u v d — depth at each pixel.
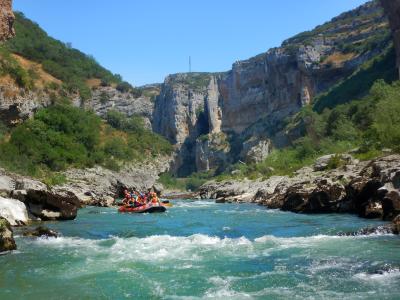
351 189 28.97
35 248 16.62
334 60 149.38
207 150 184.38
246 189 59.94
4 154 59.38
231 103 196.12
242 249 15.88
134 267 13.27
